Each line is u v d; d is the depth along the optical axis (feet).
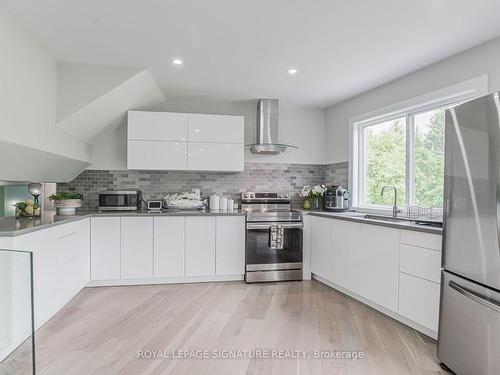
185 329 8.14
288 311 9.41
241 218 12.36
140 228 11.61
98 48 9.00
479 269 5.77
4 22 6.98
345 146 14.06
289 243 12.58
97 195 13.44
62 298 9.21
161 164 12.51
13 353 4.36
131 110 12.63
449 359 6.40
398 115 11.50
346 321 8.74
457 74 9.01
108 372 6.22
